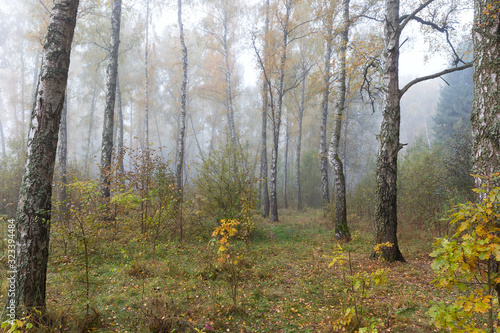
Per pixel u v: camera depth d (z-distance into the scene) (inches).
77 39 647.8
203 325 139.1
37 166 132.0
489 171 128.4
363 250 314.8
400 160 569.3
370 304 163.5
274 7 551.2
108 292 182.9
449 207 343.6
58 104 139.2
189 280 207.6
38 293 129.4
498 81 128.2
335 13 467.2
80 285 188.2
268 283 206.1
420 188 423.2
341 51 403.2
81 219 247.8
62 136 519.5
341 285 199.8
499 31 130.2
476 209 82.6
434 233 358.6
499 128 126.2
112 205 328.5
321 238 392.8
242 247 323.3
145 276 215.2
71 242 240.8
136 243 294.0
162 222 347.3
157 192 346.6
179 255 277.4
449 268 81.7
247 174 404.8
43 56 138.5
